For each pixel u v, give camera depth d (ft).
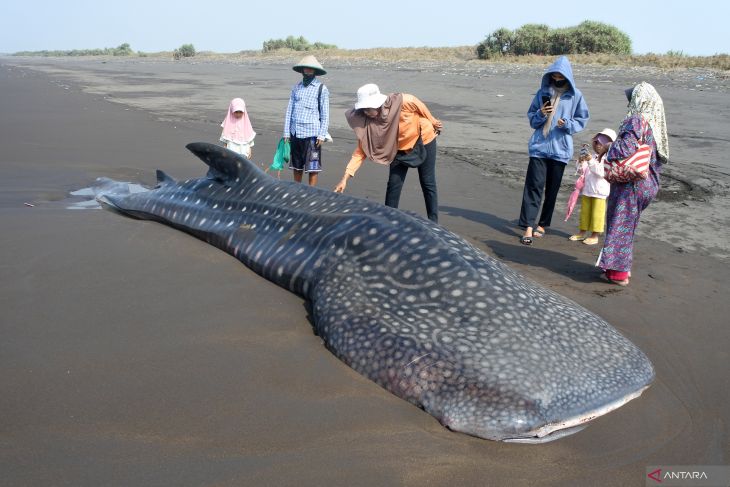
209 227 21.31
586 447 11.50
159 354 13.79
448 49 194.90
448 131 51.60
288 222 18.93
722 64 107.34
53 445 10.61
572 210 28.09
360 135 24.09
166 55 341.41
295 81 109.91
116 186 29.89
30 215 24.08
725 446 11.75
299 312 16.33
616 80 90.84
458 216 28.12
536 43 149.48
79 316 15.49
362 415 11.91
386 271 15.19
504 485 10.28
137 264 19.16
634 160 18.62
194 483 9.82
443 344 12.89
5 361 13.23
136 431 11.10
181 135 47.83
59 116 57.26
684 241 24.61
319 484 9.98
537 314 13.82
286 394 12.48
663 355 15.19
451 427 11.70
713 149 43.14
